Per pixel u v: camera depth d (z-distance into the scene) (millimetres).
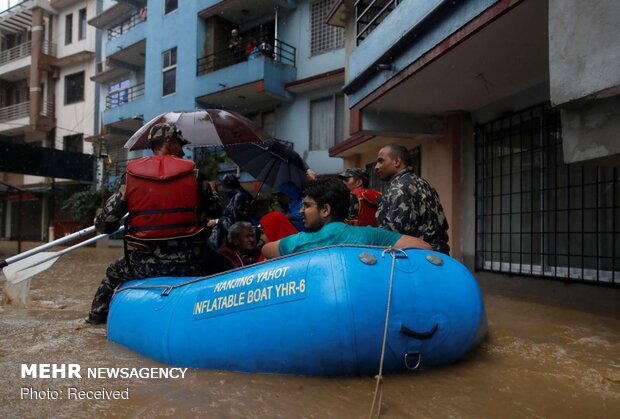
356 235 2635
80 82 24266
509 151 6301
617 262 4738
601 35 2818
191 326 2586
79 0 24016
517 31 4375
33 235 25000
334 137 14383
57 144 24969
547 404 2104
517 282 5945
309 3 15156
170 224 3238
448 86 5906
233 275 2602
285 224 3865
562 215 5395
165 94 17859
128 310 3094
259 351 2350
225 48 16797
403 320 2262
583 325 3883
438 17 4895
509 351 3000
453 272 2539
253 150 5590
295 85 14672
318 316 2219
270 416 1927
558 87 3123
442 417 1940
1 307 4824
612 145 2875
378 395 2141
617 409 2062
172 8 17844
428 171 7887
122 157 21609
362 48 6832
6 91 27344
